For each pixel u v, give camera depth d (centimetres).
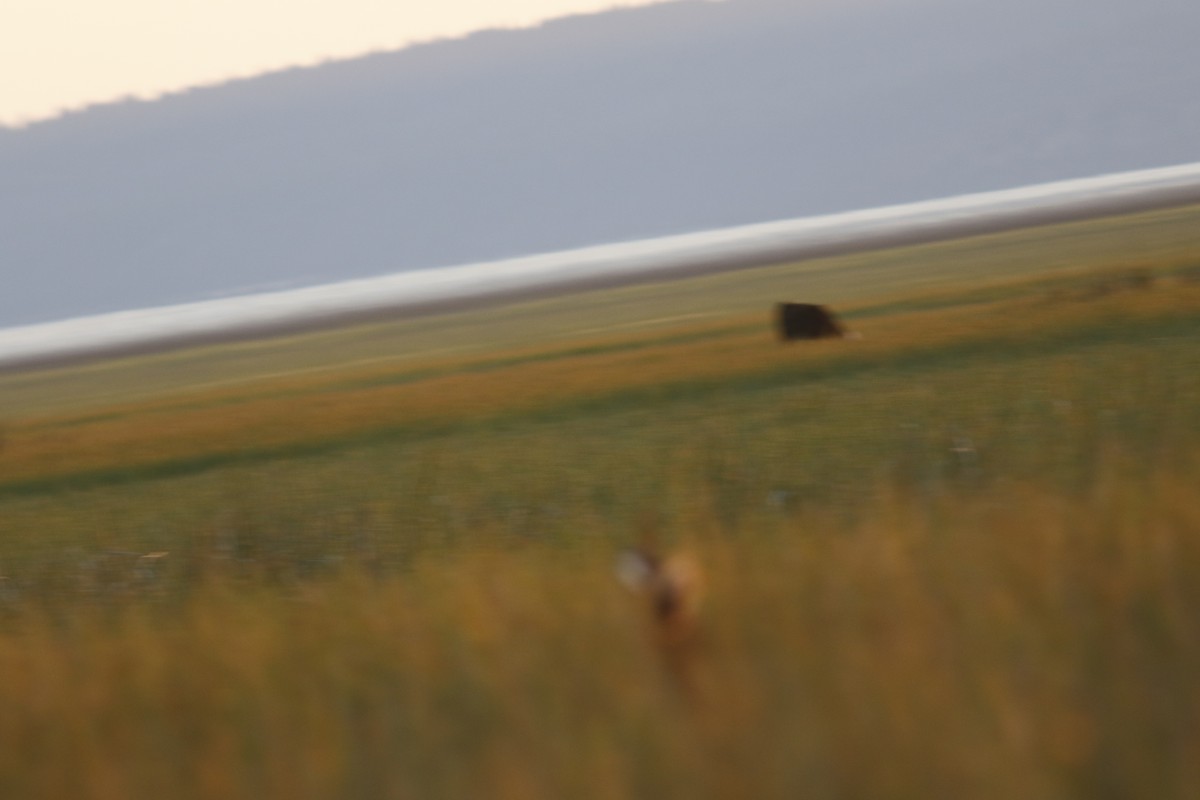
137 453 13400
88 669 3108
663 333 19975
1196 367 9481
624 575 2616
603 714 2252
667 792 1980
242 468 11969
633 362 14438
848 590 2667
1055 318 12581
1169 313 12162
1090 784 1853
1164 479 3319
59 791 2386
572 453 10000
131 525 9956
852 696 2144
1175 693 2067
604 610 2788
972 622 2417
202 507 10288
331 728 2439
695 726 2130
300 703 2617
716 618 2577
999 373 10656
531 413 12331
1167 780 1844
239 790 2264
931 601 2538
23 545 9794
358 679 2756
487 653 2689
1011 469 5238
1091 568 2630
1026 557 2775
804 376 12131
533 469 9525
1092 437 5625
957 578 2714
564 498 7912
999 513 3297
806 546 3222
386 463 10969
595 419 11638
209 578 4578
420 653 2780
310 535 7325
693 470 7650
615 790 1986
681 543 3684
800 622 2522
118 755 2508
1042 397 8988
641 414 11556
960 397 9719
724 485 6744
